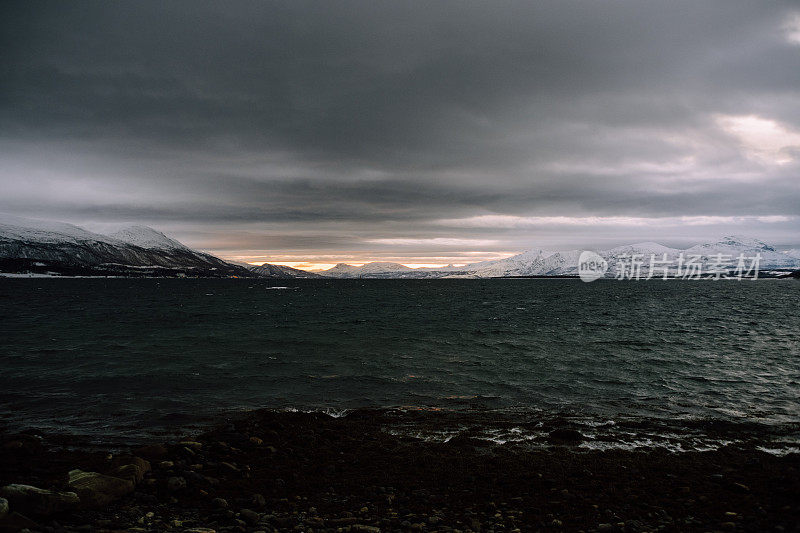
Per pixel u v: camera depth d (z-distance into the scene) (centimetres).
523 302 10738
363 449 1603
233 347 3738
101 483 1155
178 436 1708
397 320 6228
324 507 1170
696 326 5444
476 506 1183
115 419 1909
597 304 9862
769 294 14488
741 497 1205
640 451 1582
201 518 1074
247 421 1847
